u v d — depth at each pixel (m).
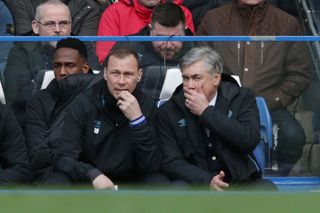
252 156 23.67
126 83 23.27
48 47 25.52
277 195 16.98
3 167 24.20
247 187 23.44
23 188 22.72
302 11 32.50
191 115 23.67
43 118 25.02
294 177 25.64
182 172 23.30
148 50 25.42
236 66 25.84
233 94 23.91
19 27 31.50
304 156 25.77
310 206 16.62
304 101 25.95
